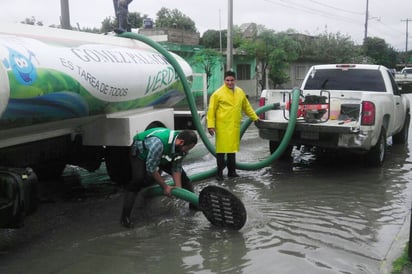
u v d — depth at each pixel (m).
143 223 5.24
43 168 6.52
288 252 4.41
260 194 6.38
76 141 6.00
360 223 5.23
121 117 5.99
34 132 4.96
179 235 4.87
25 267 4.14
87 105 5.20
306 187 6.75
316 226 5.12
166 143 4.99
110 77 5.39
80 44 5.34
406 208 5.78
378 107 7.30
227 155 7.20
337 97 7.84
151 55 6.70
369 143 7.23
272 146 8.38
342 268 4.05
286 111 8.12
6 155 4.91
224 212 4.93
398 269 3.90
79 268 4.12
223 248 4.52
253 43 27.00
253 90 28.70
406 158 8.92
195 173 7.54
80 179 7.39
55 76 4.51
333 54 36.16
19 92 4.04
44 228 5.11
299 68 34.16
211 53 21.97
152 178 5.19
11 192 3.96
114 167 6.73
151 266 4.16
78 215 5.55
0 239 4.79
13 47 4.17
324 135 7.33
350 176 7.43
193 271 4.05
